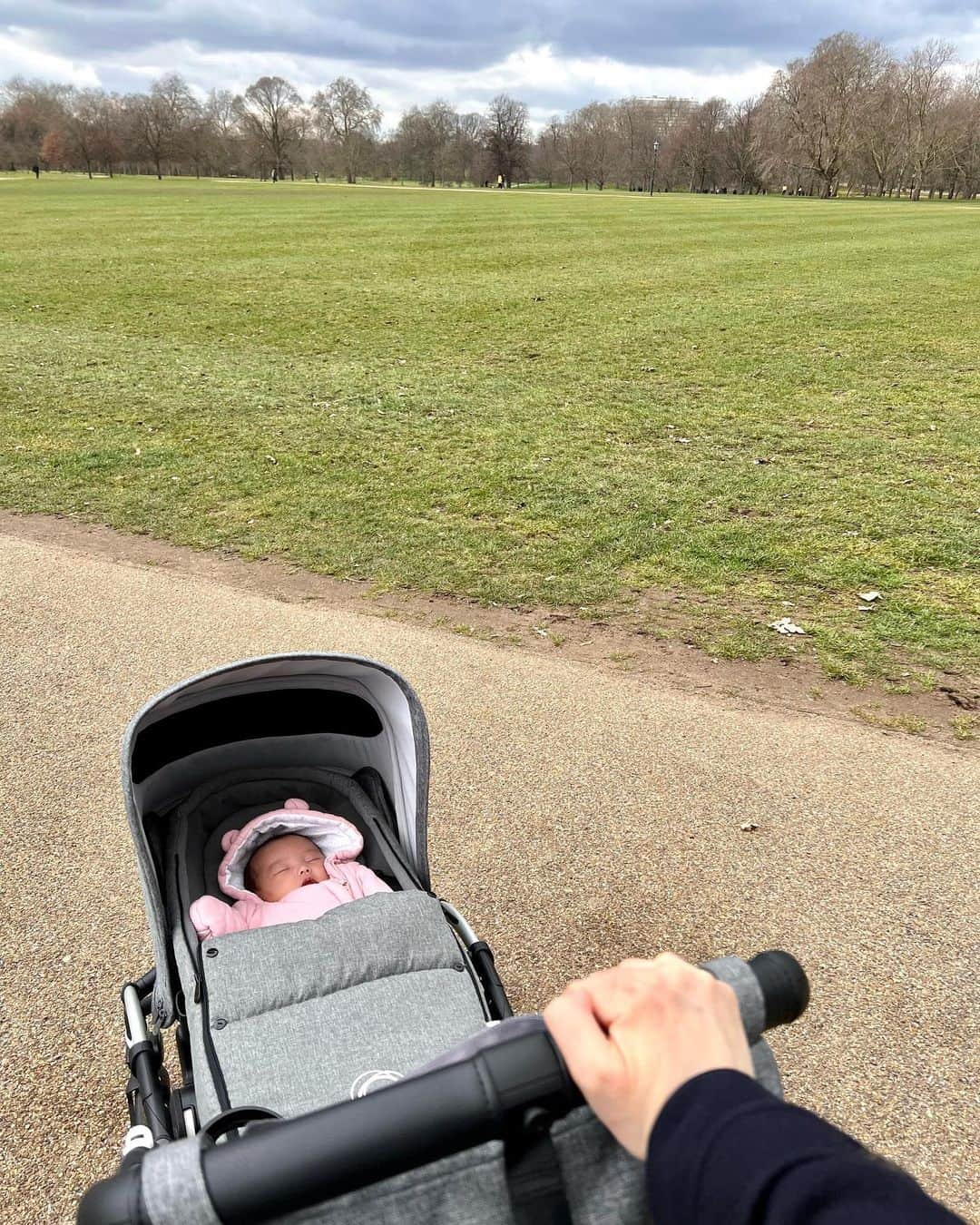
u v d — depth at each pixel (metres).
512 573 6.58
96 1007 3.14
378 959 2.33
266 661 2.78
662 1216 0.78
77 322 15.67
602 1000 0.92
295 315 16.59
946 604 6.08
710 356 13.56
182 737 3.01
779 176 112.88
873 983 3.28
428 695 5.08
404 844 3.01
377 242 28.58
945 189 111.75
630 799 4.27
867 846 3.98
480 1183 1.25
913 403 11.01
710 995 0.93
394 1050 2.14
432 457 8.99
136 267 22.17
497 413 10.56
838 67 102.19
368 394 11.38
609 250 27.00
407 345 14.29
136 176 134.00
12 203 49.97
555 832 4.04
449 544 7.04
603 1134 1.25
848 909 3.63
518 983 3.25
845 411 10.67
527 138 139.25
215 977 2.25
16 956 3.35
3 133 134.12
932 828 4.10
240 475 8.56
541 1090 1.10
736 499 7.91
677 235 31.98
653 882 3.76
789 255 25.77
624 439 9.58
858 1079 2.91
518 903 3.63
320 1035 2.15
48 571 6.65
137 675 5.28
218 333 15.02
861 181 112.12
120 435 9.71
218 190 78.69
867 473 8.58
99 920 3.53
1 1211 2.49
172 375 12.27
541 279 21.05
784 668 5.38
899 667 5.37
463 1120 1.09
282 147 130.50
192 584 6.45
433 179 140.75
